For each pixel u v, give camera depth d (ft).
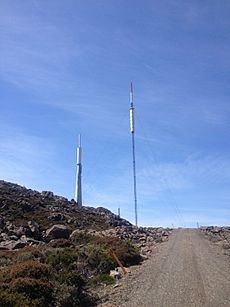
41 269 60.59
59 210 254.27
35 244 141.38
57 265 72.08
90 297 61.00
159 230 280.31
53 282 58.95
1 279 56.59
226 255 121.39
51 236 167.32
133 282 74.33
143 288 67.72
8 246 132.16
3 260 85.56
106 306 55.42
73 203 302.86
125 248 109.91
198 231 272.10
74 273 63.93
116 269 87.56
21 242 136.05
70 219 228.43
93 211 305.73
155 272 86.43
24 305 46.96
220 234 243.40
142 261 108.88
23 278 54.60
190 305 53.83
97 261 86.28
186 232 258.98
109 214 327.88
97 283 72.28
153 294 62.08
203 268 90.38
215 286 67.92
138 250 125.80
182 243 168.55
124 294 63.21
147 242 178.91
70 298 55.88
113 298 60.64
